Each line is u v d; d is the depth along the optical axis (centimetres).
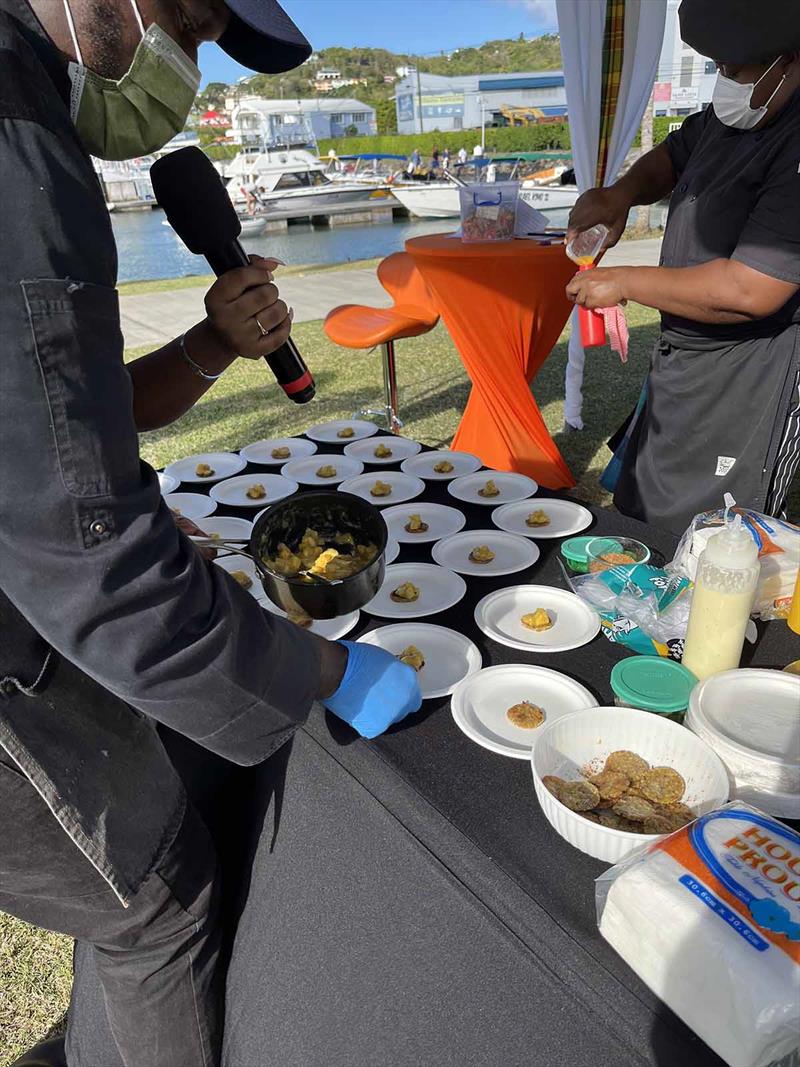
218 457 193
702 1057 57
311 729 96
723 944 56
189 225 106
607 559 125
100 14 58
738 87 159
